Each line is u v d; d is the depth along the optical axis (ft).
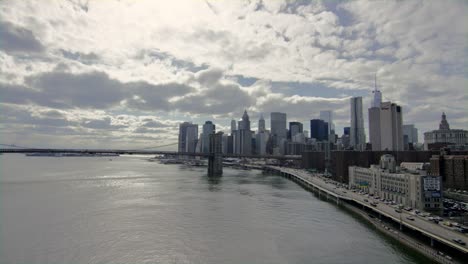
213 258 313.94
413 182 493.77
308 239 374.84
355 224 446.60
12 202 572.92
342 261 308.60
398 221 402.52
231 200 629.10
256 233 396.57
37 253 320.29
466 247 291.99
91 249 332.39
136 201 595.47
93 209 517.14
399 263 303.68
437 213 463.01
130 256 315.37
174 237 374.84
